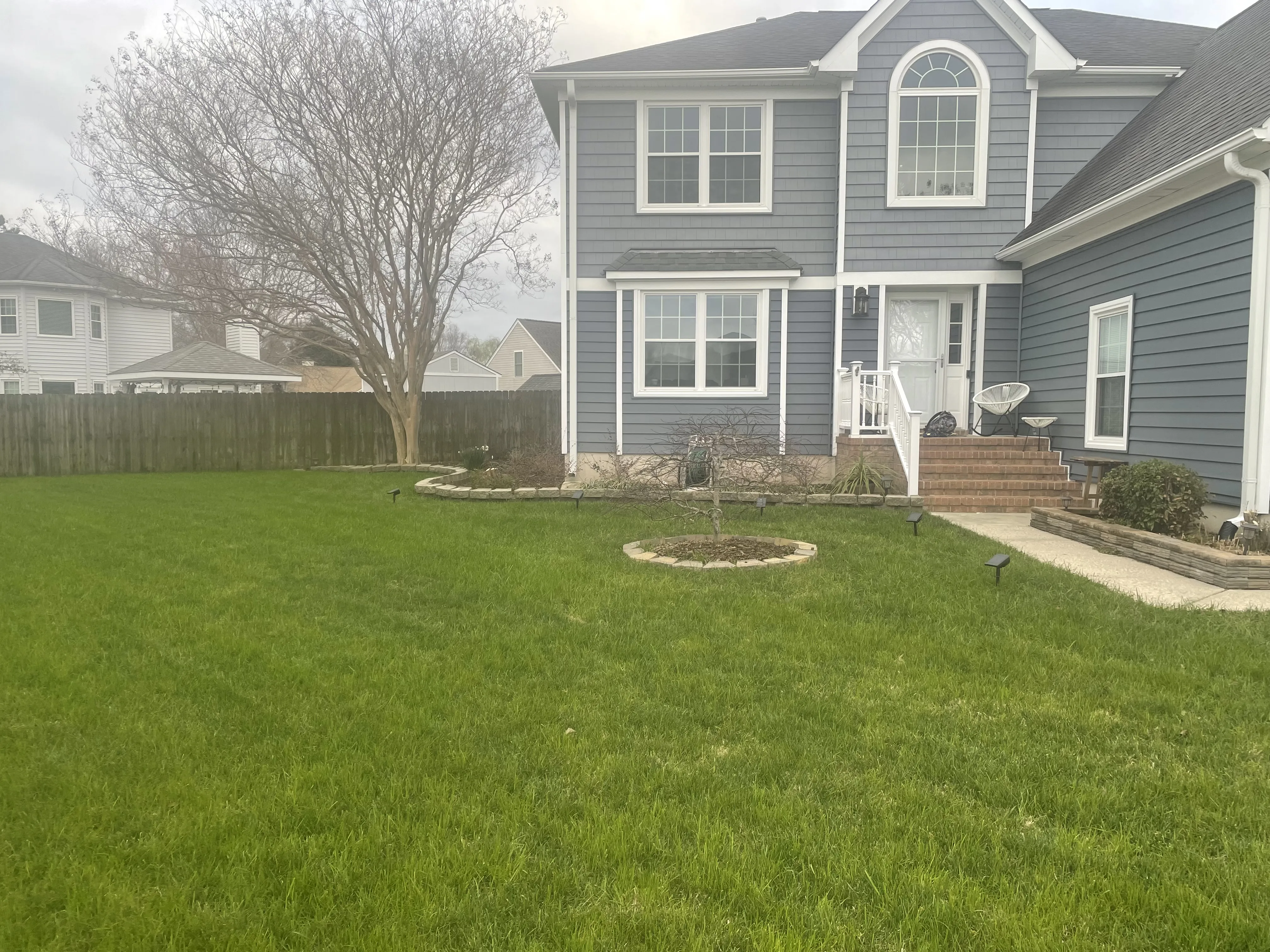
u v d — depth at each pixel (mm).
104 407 17406
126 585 6258
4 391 26875
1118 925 2252
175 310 17516
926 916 2281
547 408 19672
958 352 12820
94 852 2623
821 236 12781
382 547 7699
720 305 12742
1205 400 8164
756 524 8906
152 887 2447
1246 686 4074
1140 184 8469
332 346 17422
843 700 3906
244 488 13516
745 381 12812
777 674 4258
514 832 2711
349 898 2396
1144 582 6367
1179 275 8547
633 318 12844
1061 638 4848
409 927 2238
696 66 12461
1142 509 7484
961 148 12234
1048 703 3869
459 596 5898
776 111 12719
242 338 36094
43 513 10266
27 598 5871
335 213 16109
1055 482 10391
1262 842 2668
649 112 12859
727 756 3322
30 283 26469
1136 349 9328
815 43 13680
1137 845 2662
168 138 15617
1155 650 4637
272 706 3861
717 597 5773
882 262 12422
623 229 12992
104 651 4691
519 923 2266
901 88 12180
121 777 3139
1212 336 8062
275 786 3039
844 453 11859
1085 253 10453
